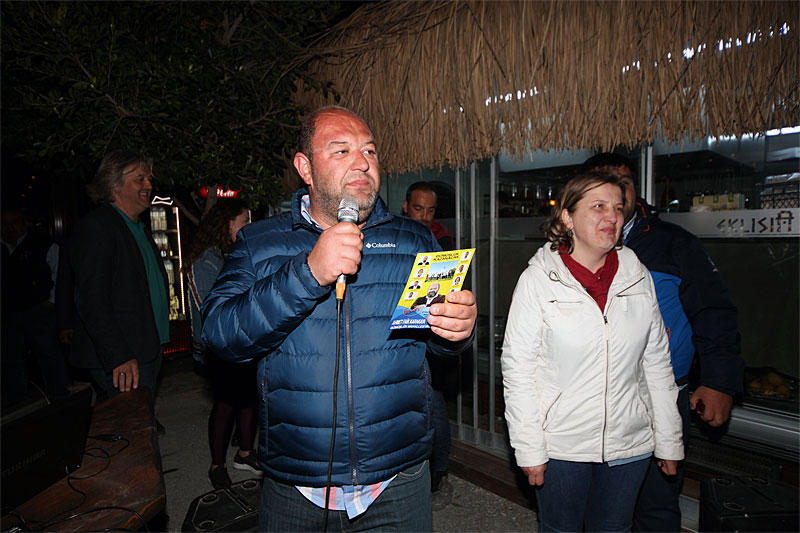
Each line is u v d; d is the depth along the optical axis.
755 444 2.53
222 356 1.44
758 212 2.42
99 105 3.04
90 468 1.52
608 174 1.83
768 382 2.47
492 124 2.92
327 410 1.45
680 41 2.26
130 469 1.51
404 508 1.56
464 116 3.06
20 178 6.47
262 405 1.53
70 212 6.77
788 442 2.39
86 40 2.89
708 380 2.04
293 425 1.47
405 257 1.60
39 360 4.33
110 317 2.50
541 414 1.86
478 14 2.90
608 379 1.77
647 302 1.84
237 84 3.51
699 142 2.58
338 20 4.79
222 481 3.07
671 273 2.07
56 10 2.79
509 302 3.32
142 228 2.94
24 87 3.05
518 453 1.84
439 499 2.94
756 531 1.70
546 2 2.62
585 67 2.52
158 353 2.79
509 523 2.79
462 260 1.31
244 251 1.57
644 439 1.82
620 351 1.78
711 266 2.06
